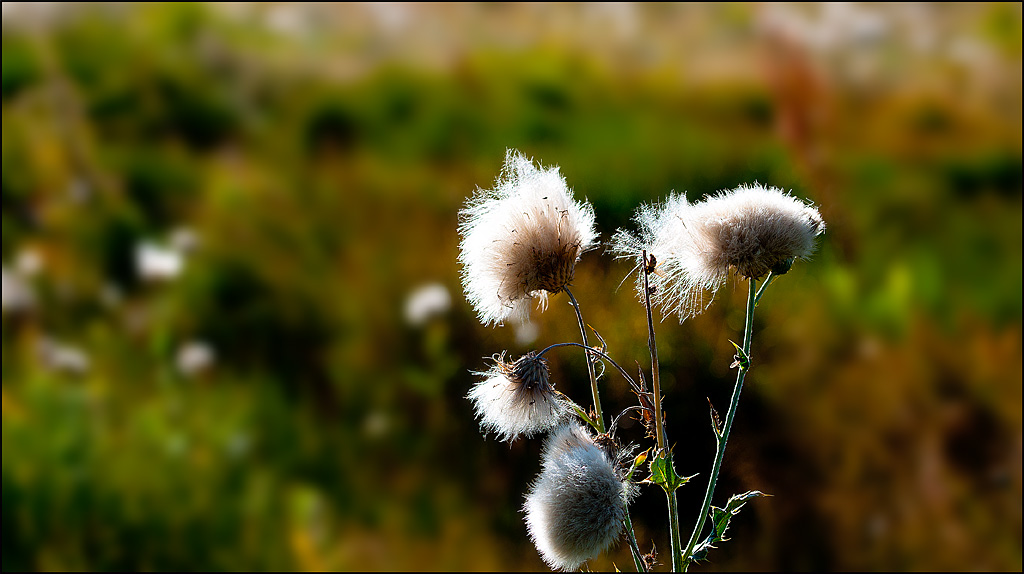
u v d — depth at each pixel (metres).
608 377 0.95
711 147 1.32
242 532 0.86
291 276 1.12
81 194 1.19
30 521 0.85
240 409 0.93
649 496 0.89
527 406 0.73
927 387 0.94
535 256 0.72
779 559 0.86
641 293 0.73
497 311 0.73
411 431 0.93
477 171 1.33
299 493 0.88
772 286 1.06
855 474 0.88
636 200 1.15
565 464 0.71
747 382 0.95
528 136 1.39
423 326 1.03
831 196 1.21
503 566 0.86
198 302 1.08
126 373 0.94
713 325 1.00
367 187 1.28
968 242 1.14
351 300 1.08
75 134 1.31
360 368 0.99
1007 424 0.90
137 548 0.85
